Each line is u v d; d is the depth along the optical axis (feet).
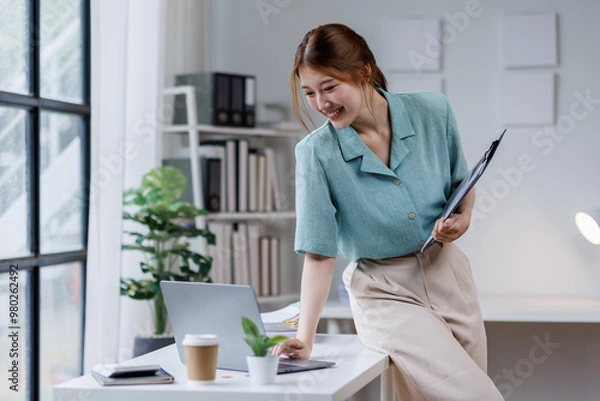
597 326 12.20
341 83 6.33
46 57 10.00
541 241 12.55
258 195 13.14
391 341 6.66
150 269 11.02
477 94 12.74
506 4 12.66
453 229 6.64
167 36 12.77
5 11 9.18
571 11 12.47
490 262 12.67
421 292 6.92
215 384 5.45
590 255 12.41
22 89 9.43
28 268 9.46
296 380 5.58
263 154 13.23
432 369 6.39
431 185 6.97
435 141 7.14
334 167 6.79
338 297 12.83
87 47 10.62
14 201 9.38
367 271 7.08
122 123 10.26
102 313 10.07
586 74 12.43
